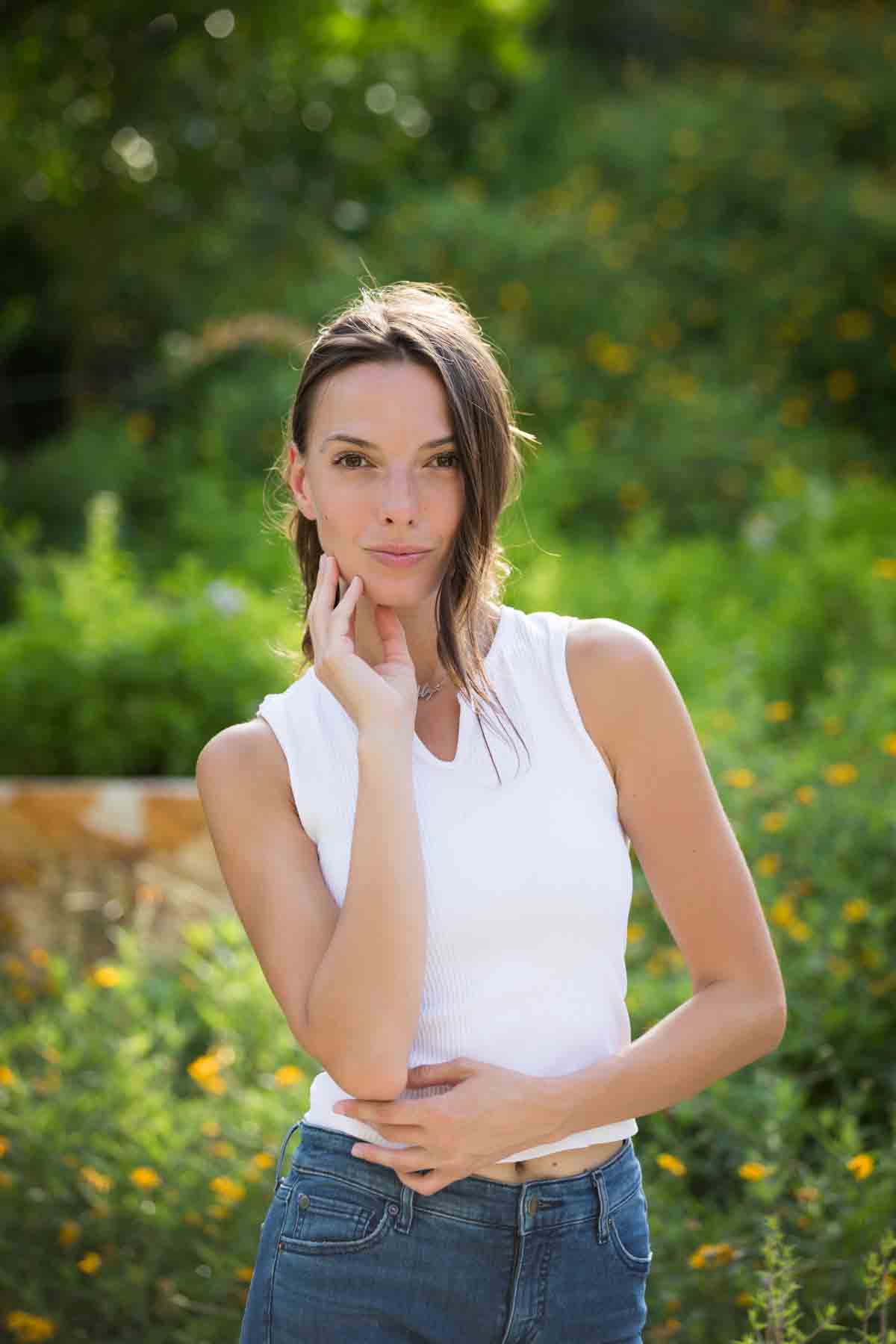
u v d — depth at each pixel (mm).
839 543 7445
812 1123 3031
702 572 7109
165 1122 3152
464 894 1708
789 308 10227
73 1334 2865
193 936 4031
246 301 9453
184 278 9742
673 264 10367
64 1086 3359
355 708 1733
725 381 9773
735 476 8617
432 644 1892
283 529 2070
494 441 1795
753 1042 1729
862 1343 2326
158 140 8375
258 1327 1765
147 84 7844
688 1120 3029
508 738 1758
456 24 8188
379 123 9008
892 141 11688
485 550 1800
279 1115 3111
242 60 8055
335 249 9750
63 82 7688
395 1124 1645
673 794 1771
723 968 1760
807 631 6129
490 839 1726
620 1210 1756
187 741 5324
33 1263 2967
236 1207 2875
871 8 13000
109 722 5395
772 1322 2244
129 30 7570
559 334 9617
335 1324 1710
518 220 10031
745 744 4484
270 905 1788
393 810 1669
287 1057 3451
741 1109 3008
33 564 7047
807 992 3439
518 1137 1642
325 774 1800
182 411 9453
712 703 5062
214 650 5457
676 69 12641
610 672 1779
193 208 9086
